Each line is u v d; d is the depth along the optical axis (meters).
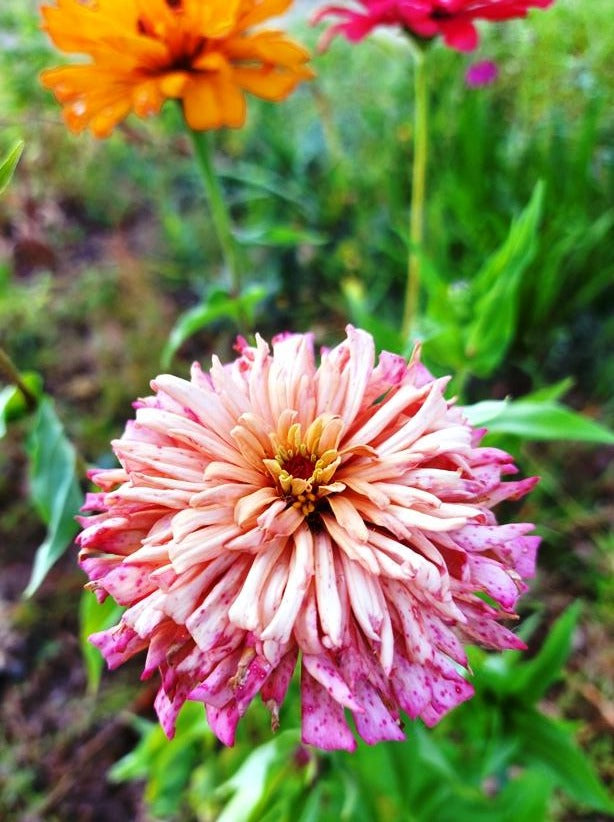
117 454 0.13
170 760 0.27
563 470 0.36
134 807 0.29
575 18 0.35
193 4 0.20
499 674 0.21
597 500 0.35
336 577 0.13
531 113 0.37
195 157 0.24
